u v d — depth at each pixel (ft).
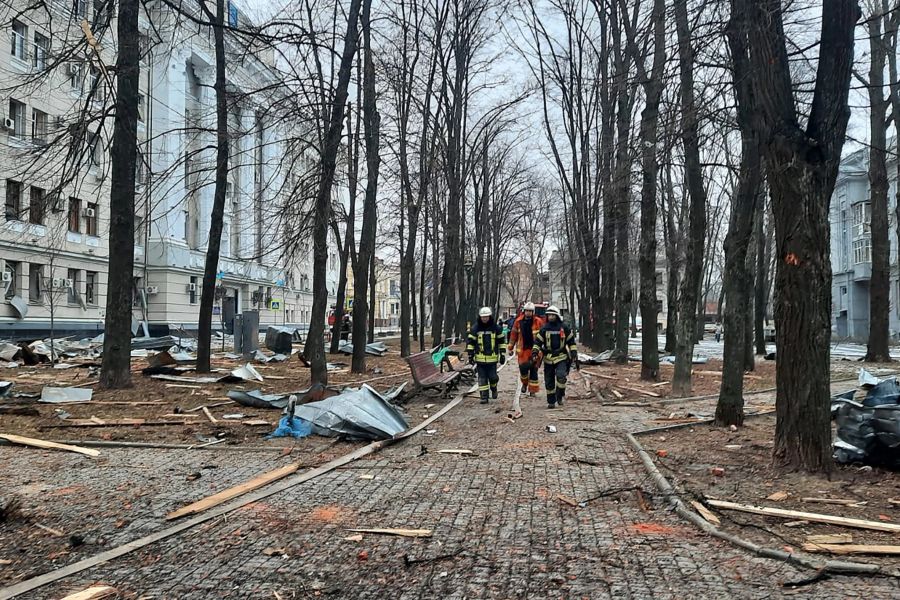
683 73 33.22
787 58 20.67
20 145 81.25
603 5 66.64
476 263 125.80
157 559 13.83
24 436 27.20
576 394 45.27
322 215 42.24
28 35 68.54
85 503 17.81
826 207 20.08
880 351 76.54
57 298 87.81
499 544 14.71
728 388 30.86
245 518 16.61
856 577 12.63
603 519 16.53
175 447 25.44
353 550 14.35
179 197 121.19
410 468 22.27
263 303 160.86
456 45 78.84
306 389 45.27
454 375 44.80
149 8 48.75
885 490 18.35
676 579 12.66
